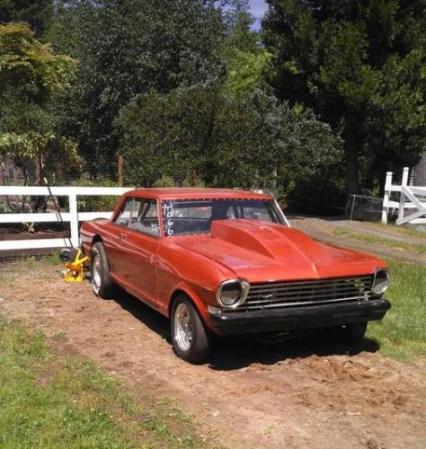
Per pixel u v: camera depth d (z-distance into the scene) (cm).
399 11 1734
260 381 535
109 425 435
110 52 1980
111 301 798
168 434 428
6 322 688
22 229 1225
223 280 516
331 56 1670
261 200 709
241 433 438
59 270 986
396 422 464
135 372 550
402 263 1064
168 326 692
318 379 544
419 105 1745
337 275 556
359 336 629
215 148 1242
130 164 1327
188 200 667
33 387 492
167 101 1252
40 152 1278
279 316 534
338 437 437
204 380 534
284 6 1759
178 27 1989
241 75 2272
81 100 2072
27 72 1407
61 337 644
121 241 721
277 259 554
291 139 1362
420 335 681
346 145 1891
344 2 1706
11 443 400
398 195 2064
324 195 2000
